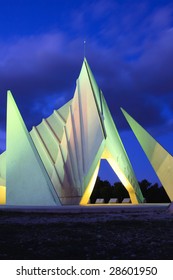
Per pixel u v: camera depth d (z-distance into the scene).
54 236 9.77
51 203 18.80
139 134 25.12
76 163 22.56
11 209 16.00
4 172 24.88
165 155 23.70
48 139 25.52
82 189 21.58
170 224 11.79
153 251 8.12
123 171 24.33
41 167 19.52
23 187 19.56
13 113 20.69
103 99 26.78
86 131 23.28
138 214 14.90
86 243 8.91
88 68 24.88
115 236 9.77
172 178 23.11
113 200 33.94
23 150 20.05
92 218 13.44
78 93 24.59
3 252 8.09
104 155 23.00
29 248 8.41
